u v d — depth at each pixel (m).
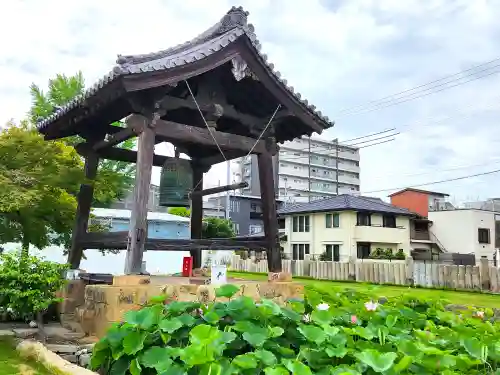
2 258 5.80
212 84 7.11
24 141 7.69
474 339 4.00
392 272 22.59
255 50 6.75
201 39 6.95
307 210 35.16
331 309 4.71
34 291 5.59
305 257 33.09
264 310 4.18
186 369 3.35
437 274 20.86
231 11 6.93
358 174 65.56
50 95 17.61
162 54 6.44
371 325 4.43
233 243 7.26
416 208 40.59
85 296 6.26
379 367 3.21
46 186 8.00
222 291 4.71
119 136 7.09
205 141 6.97
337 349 3.67
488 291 19.00
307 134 8.05
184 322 4.01
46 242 10.41
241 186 8.12
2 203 7.19
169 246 6.65
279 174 59.62
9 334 5.93
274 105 7.54
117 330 3.98
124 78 5.69
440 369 3.51
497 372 3.69
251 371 3.36
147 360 3.54
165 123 6.60
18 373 4.30
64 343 5.55
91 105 6.64
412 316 5.05
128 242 6.14
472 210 37.09
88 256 19.69
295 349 4.17
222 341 3.51
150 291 5.79
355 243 32.56
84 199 7.80
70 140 12.22
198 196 9.18
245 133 8.32
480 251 36.78
